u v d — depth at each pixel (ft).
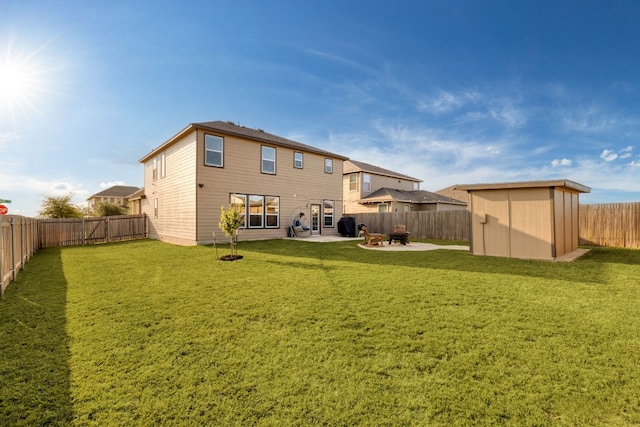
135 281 21.70
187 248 39.86
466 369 9.42
